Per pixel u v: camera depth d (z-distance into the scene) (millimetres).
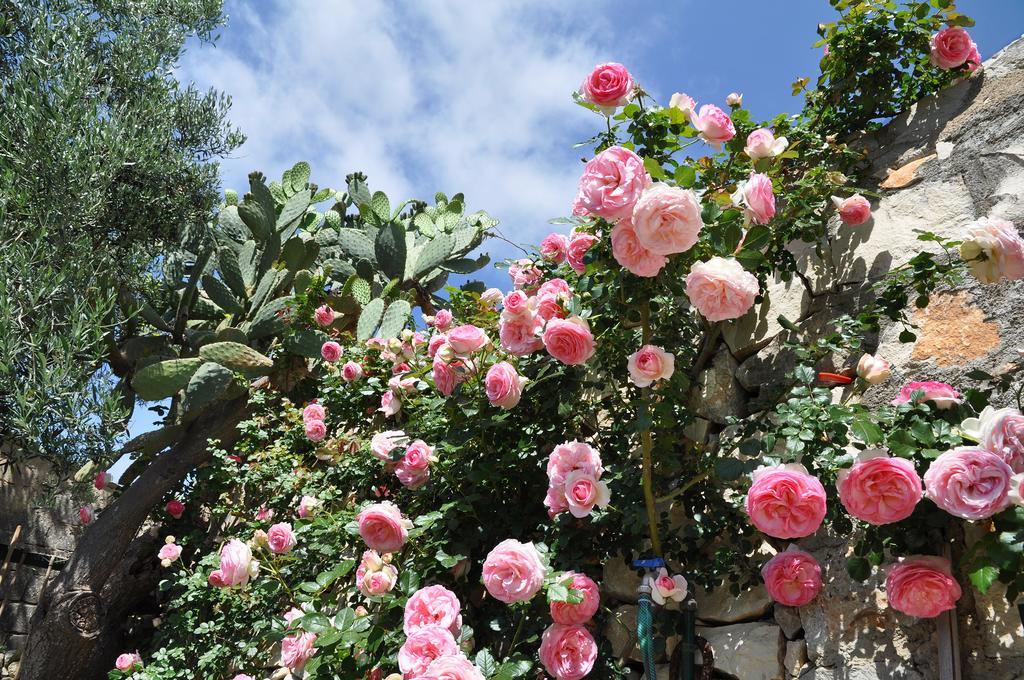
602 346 2258
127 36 5527
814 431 1702
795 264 2281
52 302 4289
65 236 4539
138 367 4734
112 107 5258
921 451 1529
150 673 3488
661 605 1938
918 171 2143
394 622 2023
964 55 2201
